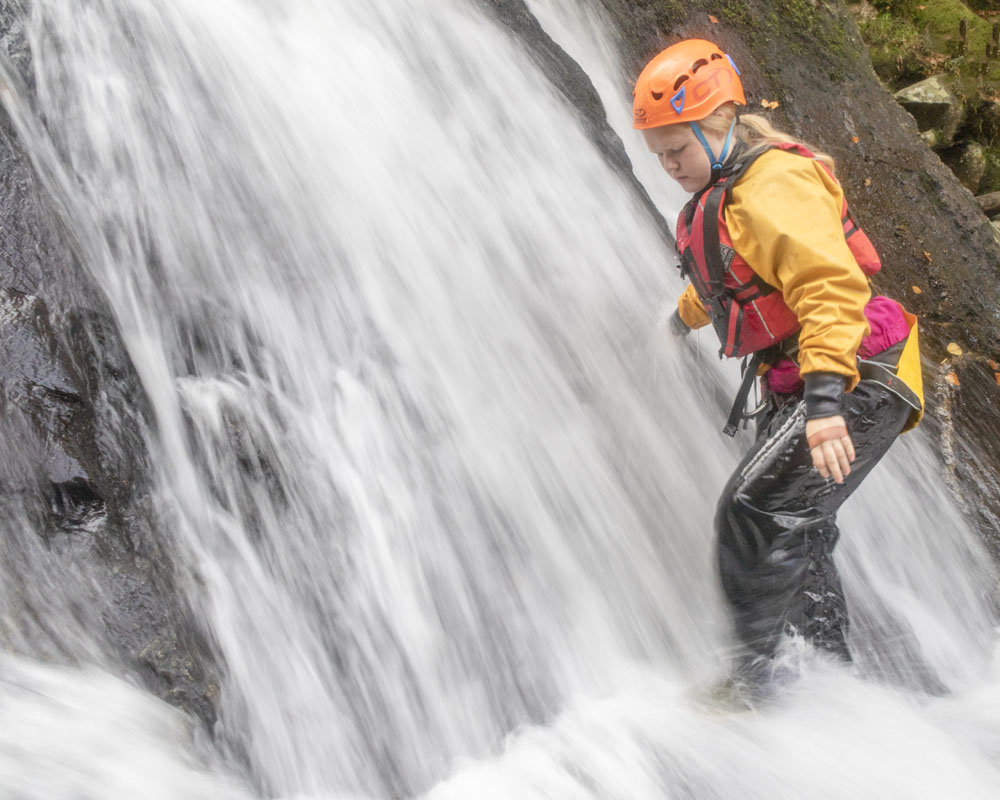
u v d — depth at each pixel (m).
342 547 2.44
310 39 3.25
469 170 3.30
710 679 2.64
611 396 3.09
